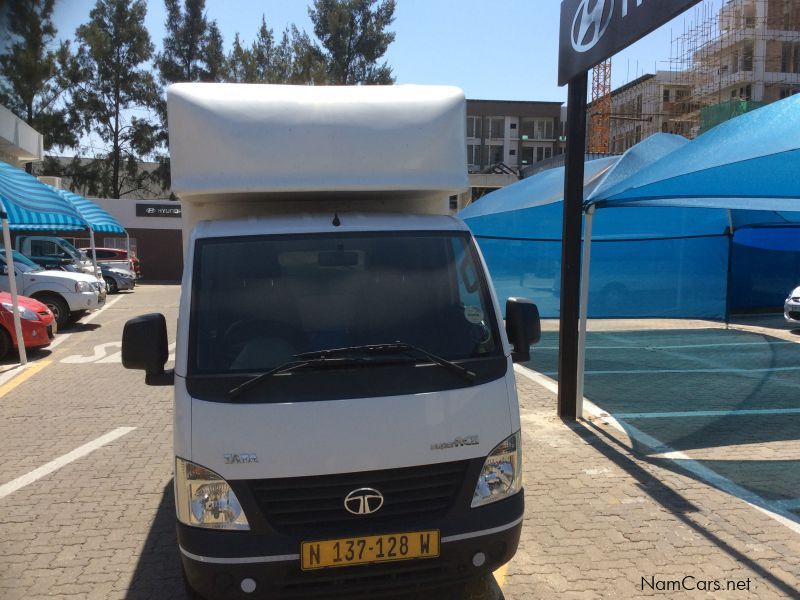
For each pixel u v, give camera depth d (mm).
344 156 3732
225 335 3312
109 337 13844
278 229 3686
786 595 3697
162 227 35281
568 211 7113
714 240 14891
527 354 3719
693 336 13742
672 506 4867
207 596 3021
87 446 6438
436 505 3141
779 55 63344
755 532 4445
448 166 3871
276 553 2934
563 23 7203
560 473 5547
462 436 3164
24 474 5688
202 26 49375
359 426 3062
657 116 75812
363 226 3754
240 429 3000
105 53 46719
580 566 4027
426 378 3223
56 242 21016
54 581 3914
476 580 3891
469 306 3576
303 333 3379
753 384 9000
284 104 3760
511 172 48094
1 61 23844
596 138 81500
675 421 7125
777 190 6805
